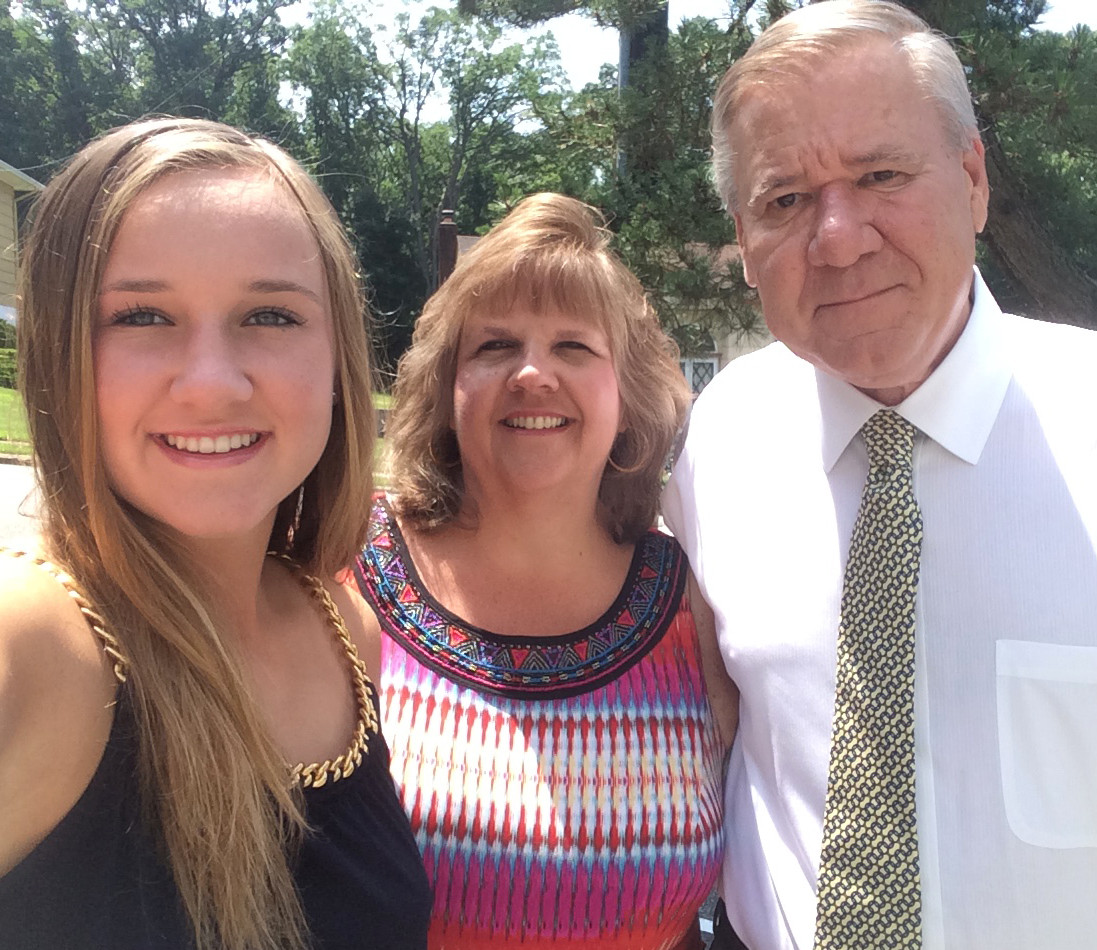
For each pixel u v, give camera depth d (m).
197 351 0.98
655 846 1.57
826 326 1.44
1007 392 1.45
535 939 1.54
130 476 0.99
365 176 36.12
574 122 5.89
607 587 1.80
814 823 1.51
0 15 32.12
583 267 1.70
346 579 1.60
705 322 5.38
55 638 0.93
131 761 0.97
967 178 1.45
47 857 0.91
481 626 1.73
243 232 1.00
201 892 0.99
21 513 1.04
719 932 1.77
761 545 1.64
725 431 1.77
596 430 1.72
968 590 1.40
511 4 6.29
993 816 1.35
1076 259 5.56
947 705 1.39
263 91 36.09
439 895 1.53
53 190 0.99
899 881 1.35
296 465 1.07
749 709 1.65
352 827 1.19
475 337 1.77
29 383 1.00
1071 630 1.34
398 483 1.83
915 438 1.47
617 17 5.78
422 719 1.62
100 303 0.97
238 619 1.19
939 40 1.43
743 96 1.49
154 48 34.88
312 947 1.09
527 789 1.57
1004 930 1.33
